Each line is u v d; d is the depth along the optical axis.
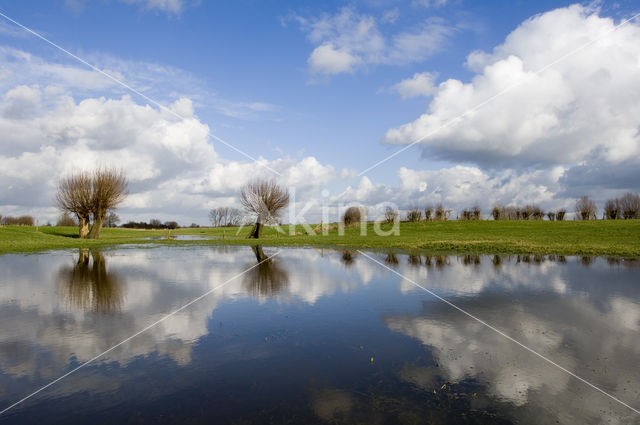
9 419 4.40
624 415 4.43
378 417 4.36
